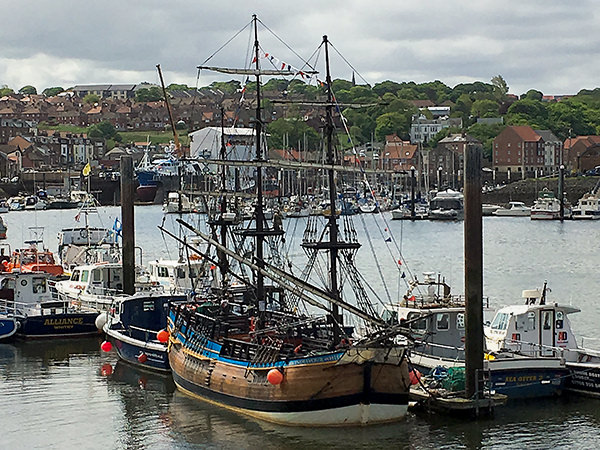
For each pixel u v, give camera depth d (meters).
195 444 42.28
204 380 48.16
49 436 43.88
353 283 64.38
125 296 65.44
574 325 73.25
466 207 44.50
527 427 43.56
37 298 70.69
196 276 71.06
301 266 104.81
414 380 44.91
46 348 62.88
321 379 42.50
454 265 118.25
